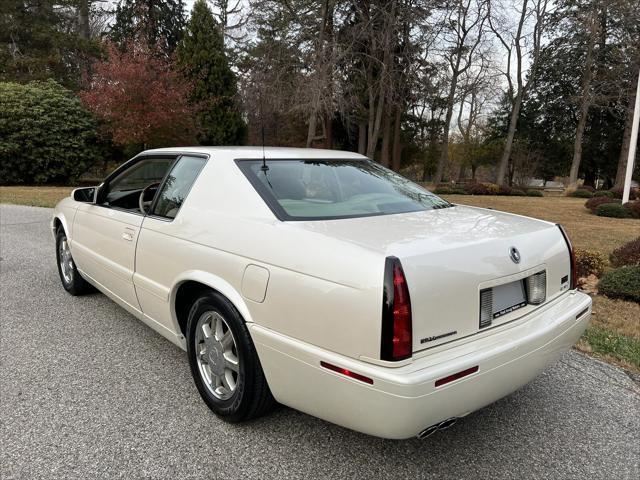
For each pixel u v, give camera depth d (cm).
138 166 385
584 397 317
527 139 3997
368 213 278
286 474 234
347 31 1992
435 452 255
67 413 282
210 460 243
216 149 318
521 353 224
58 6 3188
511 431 276
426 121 3772
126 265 353
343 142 3331
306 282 216
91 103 1841
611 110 3106
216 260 263
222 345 272
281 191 276
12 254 684
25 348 369
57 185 1983
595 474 240
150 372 334
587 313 276
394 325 192
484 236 238
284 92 1955
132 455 246
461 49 2980
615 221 1390
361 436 266
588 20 2792
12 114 1803
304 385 221
